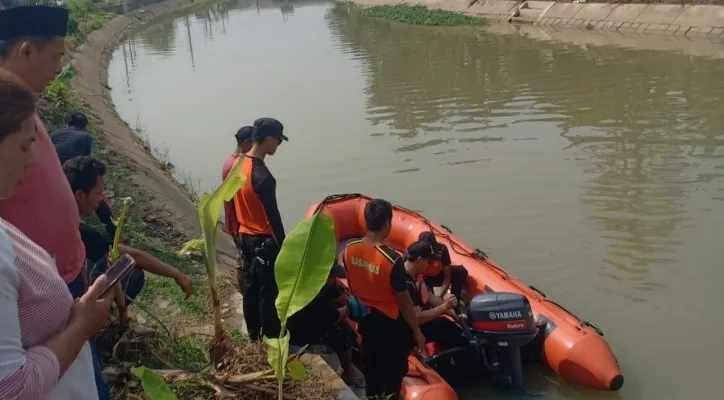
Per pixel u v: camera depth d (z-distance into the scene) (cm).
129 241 621
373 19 3170
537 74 1636
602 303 639
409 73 1789
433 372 491
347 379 484
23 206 233
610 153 1030
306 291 309
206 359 394
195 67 2250
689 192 859
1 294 162
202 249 354
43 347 176
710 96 1292
